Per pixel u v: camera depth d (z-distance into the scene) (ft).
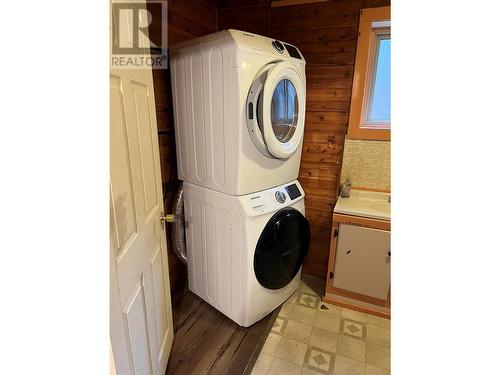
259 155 5.13
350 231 6.15
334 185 7.26
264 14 6.92
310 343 5.69
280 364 5.20
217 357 5.29
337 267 6.52
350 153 6.95
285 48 5.39
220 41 4.55
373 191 6.97
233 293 5.71
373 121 6.88
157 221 4.21
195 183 5.89
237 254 5.34
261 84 4.64
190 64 5.13
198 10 6.61
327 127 6.98
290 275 6.52
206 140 5.26
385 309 6.38
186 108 5.49
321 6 6.35
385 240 5.90
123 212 2.86
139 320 3.32
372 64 6.50
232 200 5.13
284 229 5.79
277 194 5.69
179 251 6.68
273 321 6.26
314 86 6.84
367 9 5.98
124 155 2.90
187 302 6.75
